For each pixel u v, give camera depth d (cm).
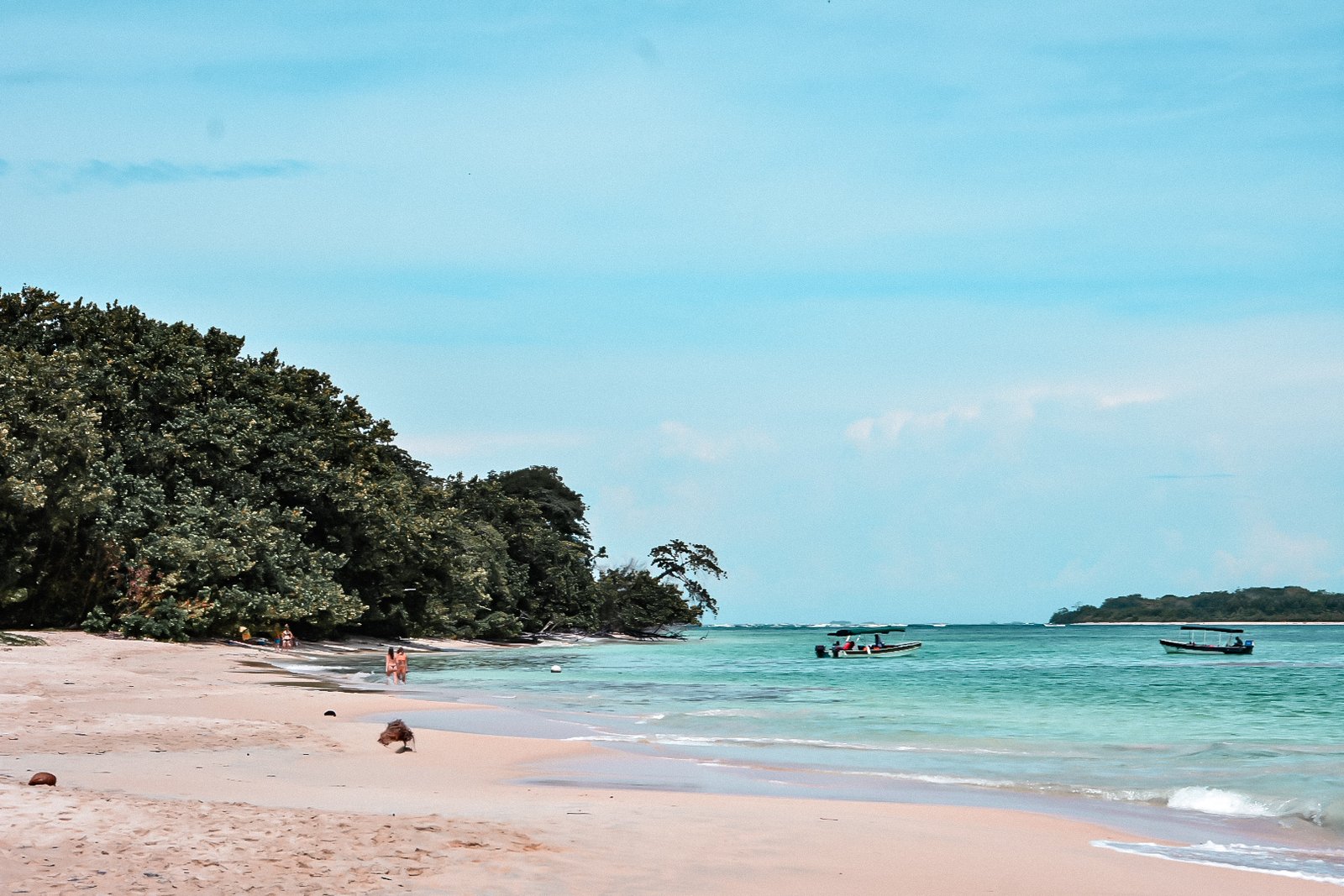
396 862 987
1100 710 3438
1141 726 2920
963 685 4728
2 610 5256
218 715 2462
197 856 954
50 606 5391
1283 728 2897
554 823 1238
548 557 10719
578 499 12350
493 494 10544
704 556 13050
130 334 6056
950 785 1778
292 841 1032
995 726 2819
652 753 2119
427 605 8006
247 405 6444
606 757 2039
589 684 4478
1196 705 3684
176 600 5597
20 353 5481
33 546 5103
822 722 2834
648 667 6194
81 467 5172
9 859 899
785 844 1188
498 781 1688
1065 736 2617
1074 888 1066
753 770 1902
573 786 1656
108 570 5441
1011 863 1161
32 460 4906
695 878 1012
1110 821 1484
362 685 3953
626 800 1477
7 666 3531
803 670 6031
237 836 1034
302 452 6531
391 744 2003
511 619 9338
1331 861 1249
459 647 8300
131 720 2161
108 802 1141
